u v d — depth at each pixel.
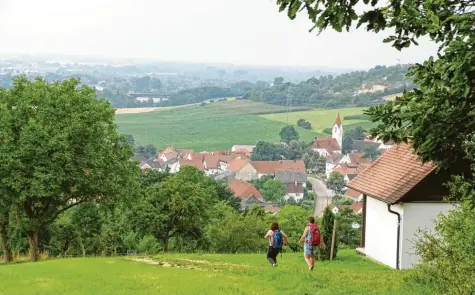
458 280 13.37
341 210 71.94
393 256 27.47
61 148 34.47
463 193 12.74
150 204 54.41
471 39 10.12
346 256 30.25
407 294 16.66
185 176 64.62
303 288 17.69
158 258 26.66
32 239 38.28
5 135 34.31
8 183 33.31
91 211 52.81
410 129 11.41
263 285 18.28
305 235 22.03
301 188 184.88
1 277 19.73
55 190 35.00
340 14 8.98
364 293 16.91
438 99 10.93
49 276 19.92
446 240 15.62
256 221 56.50
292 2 9.09
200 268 22.64
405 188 26.92
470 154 11.59
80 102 37.72
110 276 19.88
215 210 69.00
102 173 36.97
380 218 29.17
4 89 38.09
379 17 9.38
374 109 11.95
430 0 11.13
